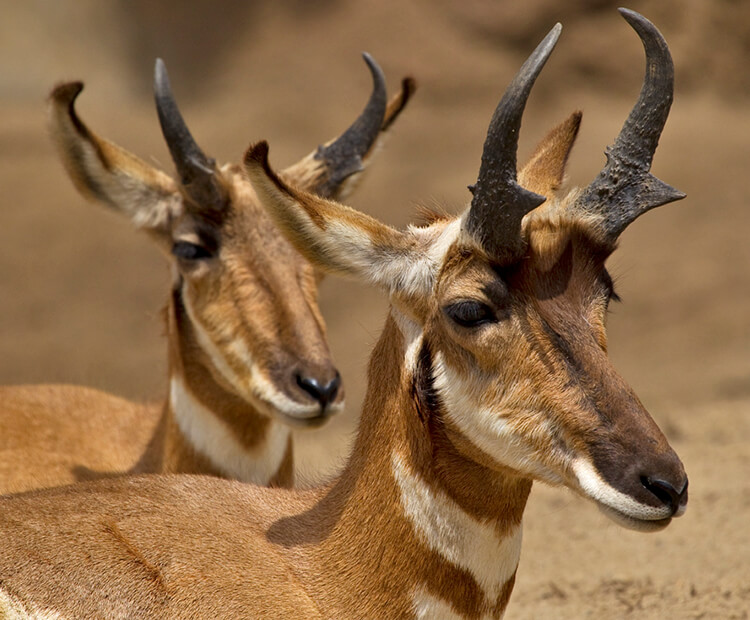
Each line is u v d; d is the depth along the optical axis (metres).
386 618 16.52
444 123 97.00
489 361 15.73
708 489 31.59
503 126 15.21
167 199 25.41
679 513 14.95
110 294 74.88
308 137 95.75
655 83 15.75
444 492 16.44
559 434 15.48
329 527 17.08
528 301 15.65
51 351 68.06
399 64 104.44
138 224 25.61
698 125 96.94
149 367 65.75
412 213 19.72
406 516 16.50
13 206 83.75
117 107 103.69
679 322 68.69
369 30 107.25
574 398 15.37
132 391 61.22
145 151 88.75
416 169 88.06
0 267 77.12
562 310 15.63
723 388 55.22
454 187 84.88
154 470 24.97
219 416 24.33
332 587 16.70
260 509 18.03
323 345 23.58
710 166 88.19
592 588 25.70
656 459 14.91
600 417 15.25
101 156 25.30
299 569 16.92
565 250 15.84
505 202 15.31
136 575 16.08
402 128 94.94
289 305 23.72
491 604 16.78
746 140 93.06
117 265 77.88
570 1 106.81
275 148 92.81
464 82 103.62
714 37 106.31
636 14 15.75
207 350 24.20
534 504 32.31
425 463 16.44
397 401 16.72
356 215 16.89
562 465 15.52
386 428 16.81
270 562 16.80
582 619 24.03
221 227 24.33
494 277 15.69
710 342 65.06
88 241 80.25
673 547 27.84
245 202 24.59
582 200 16.03
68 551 16.12
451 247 16.17
